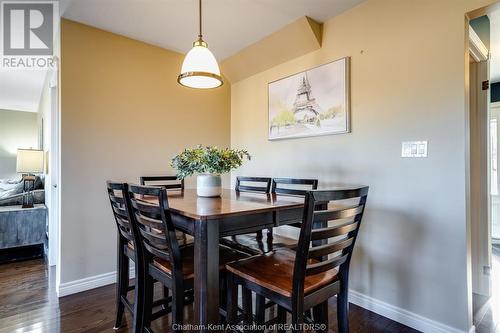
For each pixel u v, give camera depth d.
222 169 1.93
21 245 3.43
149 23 2.51
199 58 1.86
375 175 2.13
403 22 1.99
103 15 2.37
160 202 1.28
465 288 1.69
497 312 2.09
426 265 1.86
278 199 1.82
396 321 1.99
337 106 2.37
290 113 2.79
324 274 1.38
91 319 2.00
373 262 2.14
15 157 6.29
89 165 2.51
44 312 2.09
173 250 1.33
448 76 1.77
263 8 2.29
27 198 3.80
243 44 2.95
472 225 2.39
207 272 1.22
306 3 2.22
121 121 2.70
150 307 1.60
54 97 3.01
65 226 2.39
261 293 1.29
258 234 2.18
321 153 2.52
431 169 1.84
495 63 3.39
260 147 3.17
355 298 2.25
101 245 2.57
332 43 2.44
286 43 2.71
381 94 2.10
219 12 2.35
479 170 2.36
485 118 2.33
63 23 2.39
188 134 3.19
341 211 1.22
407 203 1.95
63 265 2.38
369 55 2.18
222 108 3.51
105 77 2.60
